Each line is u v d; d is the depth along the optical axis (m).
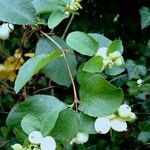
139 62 0.63
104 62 0.32
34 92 0.54
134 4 0.65
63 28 0.60
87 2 0.64
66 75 0.37
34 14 0.37
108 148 0.64
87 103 0.31
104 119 0.31
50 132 0.31
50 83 0.54
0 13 0.36
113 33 0.66
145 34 0.66
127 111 0.31
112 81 0.58
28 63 0.33
